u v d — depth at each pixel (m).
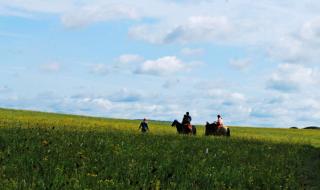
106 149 22.97
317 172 23.67
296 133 83.75
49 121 52.66
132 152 22.59
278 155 28.55
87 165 17.84
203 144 30.89
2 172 15.38
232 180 18.06
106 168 17.33
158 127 67.94
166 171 18.16
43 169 16.17
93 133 31.69
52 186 13.64
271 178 19.73
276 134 73.81
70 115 96.62
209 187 16.47
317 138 68.81
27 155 18.70
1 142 22.08
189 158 22.34
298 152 32.50
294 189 18.69
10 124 35.84
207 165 20.80
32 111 98.38
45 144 22.08
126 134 33.66
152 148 25.23
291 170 22.81
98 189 14.05
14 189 13.00
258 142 38.56
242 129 89.44
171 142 29.88
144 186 14.90
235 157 25.19
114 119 100.00
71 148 22.08
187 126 46.75
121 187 14.45
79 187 13.88
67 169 16.89
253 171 20.94
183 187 15.41
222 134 47.59
